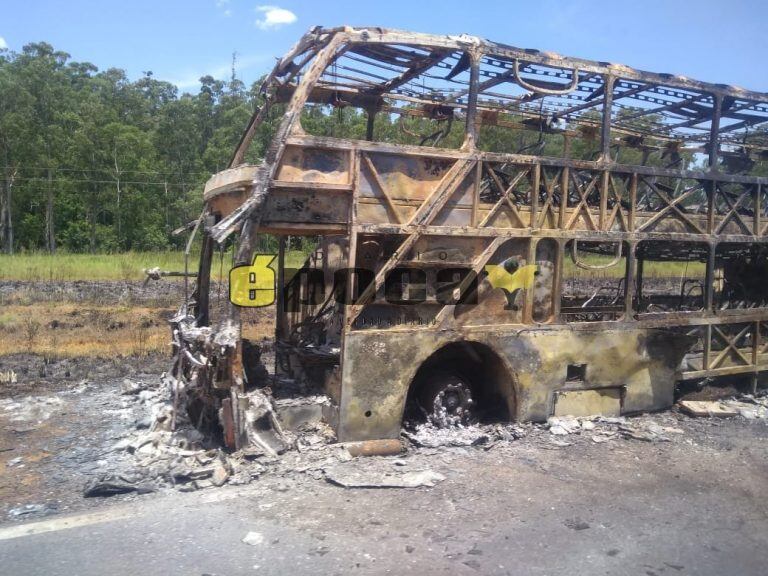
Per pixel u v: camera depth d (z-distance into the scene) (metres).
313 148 5.93
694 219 8.17
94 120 43.06
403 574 4.07
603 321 7.44
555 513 5.01
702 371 8.27
